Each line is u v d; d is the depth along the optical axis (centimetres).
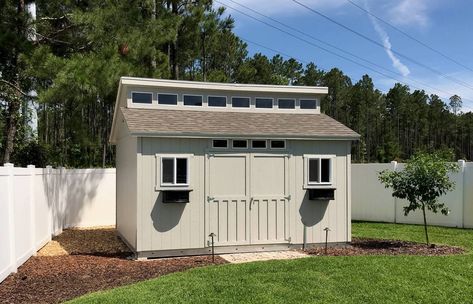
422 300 605
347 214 1035
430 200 1012
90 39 1380
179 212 912
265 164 977
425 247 986
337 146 1030
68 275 735
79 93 1237
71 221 1407
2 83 1353
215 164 942
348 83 7431
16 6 1391
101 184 1479
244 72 2995
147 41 1559
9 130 1389
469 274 723
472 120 7875
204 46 2283
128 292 608
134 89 1022
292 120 1068
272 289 629
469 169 1347
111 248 1026
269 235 974
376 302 590
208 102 1076
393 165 1493
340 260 805
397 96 7406
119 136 1178
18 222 795
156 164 897
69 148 2175
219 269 745
